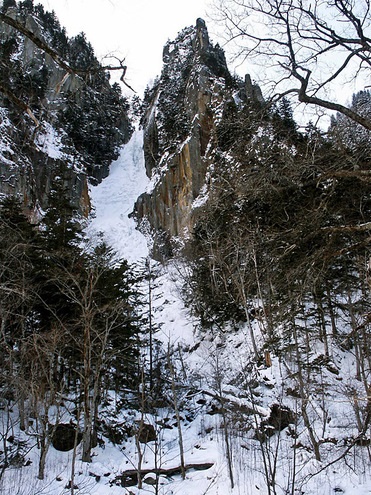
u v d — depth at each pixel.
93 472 16.83
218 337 29.64
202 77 43.62
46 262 19.78
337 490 13.52
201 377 24.11
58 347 17.91
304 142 7.91
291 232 8.61
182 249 39.69
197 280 25.55
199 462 17.06
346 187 8.59
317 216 8.20
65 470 16.42
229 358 26.48
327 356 20.64
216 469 16.23
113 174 67.31
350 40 7.01
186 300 33.59
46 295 20.05
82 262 21.45
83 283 19.92
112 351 20.03
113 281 22.05
